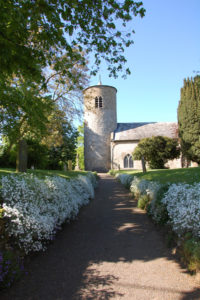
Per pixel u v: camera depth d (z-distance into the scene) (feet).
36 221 12.19
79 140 151.53
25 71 13.91
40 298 8.91
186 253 11.28
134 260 12.41
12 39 12.10
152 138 66.80
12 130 24.02
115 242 15.25
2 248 10.38
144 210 24.09
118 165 104.94
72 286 9.80
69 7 14.90
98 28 16.98
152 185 22.97
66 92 40.88
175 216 13.74
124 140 104.94
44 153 50.03
